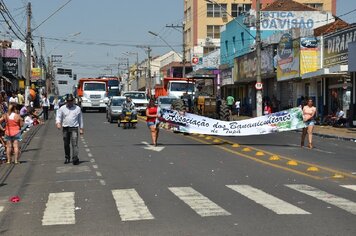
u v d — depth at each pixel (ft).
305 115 72.74
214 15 293.84
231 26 195.83
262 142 81.30
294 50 129.80
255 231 26.30
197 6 293.23
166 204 33.68
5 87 168.14
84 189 40.14
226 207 32.48
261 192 37.70
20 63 194.90
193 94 116.98
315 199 34.94
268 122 75.31
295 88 143.95
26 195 38.45
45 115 144.05
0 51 163.12
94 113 182.50
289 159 58.39
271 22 175.63
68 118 55.31
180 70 283.18
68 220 29.66
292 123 73.97
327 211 31.01
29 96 133.28
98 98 183.52
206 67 221.05
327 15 176.14
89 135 92.73
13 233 27.14
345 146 75.61
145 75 366.22
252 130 75.66
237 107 179.01
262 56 154.71
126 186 41.06
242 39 183.32
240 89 196.54
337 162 55.83
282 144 77.92
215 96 108.47
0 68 159.22
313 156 61.67
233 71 185.16
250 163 54.85
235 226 27.40
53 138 88.33
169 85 157.17
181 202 34.30
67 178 45.96
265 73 152.05
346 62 109.91
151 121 74.23
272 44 145.89
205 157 60.29
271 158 59.06
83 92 184.44
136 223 28.53
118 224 28.40
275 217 29.45
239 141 82.89
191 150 67.97
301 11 176.65
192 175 46.44
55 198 36.55
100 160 58.23
